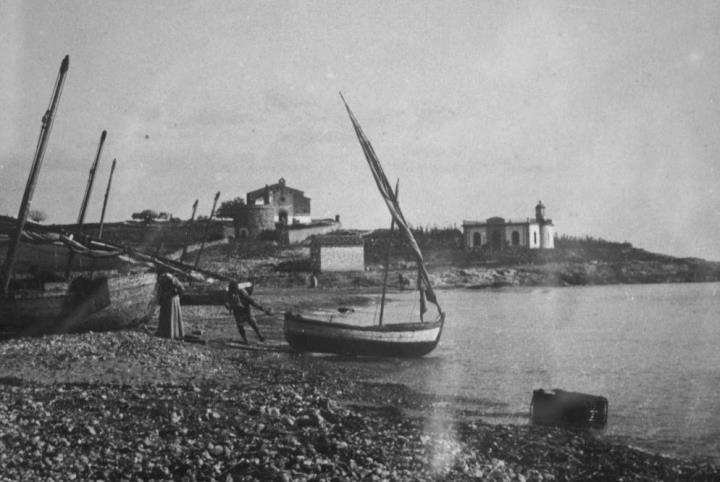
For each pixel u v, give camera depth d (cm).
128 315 3116
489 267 11931
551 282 11781
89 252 3183
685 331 4906
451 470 1258
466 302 7831
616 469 1405
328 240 9588
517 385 2512
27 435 1291
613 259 14050
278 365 2602
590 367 3083
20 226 2398
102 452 1223
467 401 2136
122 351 2417
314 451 1286
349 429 1502
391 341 3022
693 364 3228
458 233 13475
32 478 1077
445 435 1570
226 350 2850
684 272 13575
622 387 2577
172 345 2694
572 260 13175
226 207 13038
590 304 7806
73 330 2859
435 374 2683
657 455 1561
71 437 1304
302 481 1118
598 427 1802
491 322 5428
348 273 9425
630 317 6109
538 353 3525
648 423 1941
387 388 2275
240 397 1752
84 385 1822
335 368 2658
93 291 2877
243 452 1263
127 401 1612
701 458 1579
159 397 1684
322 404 1748
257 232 11544
